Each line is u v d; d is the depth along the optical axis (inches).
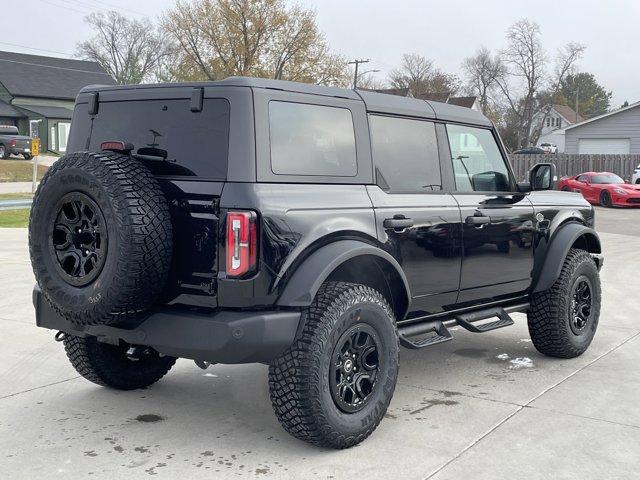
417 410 189.5
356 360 163.6
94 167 147.8
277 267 149.8
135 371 202.7
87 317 149.7
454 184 205.2
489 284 213.8
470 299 211.0
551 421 180.7
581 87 5128.0
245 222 145.7
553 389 208.4
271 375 154.1
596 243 258.7
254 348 147.1
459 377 221.6
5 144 1636.3
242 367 232.2
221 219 148.0
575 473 149.3
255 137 151.9
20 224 681.6
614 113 1743.4
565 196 254.4
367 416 163.2
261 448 162.7
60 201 151.6
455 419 182.4
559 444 165.3
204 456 157.9
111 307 146.3
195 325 148.2
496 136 225.9
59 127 2055.9
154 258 146.4
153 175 154.5
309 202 158.2
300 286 151.5
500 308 225.8
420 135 196.5
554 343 238.5
